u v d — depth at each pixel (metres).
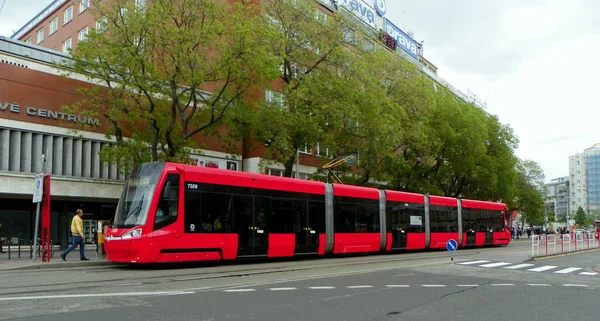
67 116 28.59
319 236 23.77
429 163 43.50
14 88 26.67
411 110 37.50
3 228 27.53
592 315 10.22
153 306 9.73
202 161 34.78
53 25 47.00
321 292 12.24
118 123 26.95
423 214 31.72
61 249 29.03
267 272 16.86
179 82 24.50
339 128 30.69
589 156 152.50
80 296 10.66
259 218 21.00
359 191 26.77
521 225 107.50
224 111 26.72
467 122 43.03
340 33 31.09
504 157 48.53
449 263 22.33
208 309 9.59
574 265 23.25
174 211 18.03
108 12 23.66
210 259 18.95
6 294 10.92
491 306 11.01
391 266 20.14
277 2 30.00
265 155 30.19
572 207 155.38
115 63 23.50
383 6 61.78
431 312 10.05
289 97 28.36
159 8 23.06
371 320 9.05
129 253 17.23
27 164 27.03
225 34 24.39
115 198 30.56
